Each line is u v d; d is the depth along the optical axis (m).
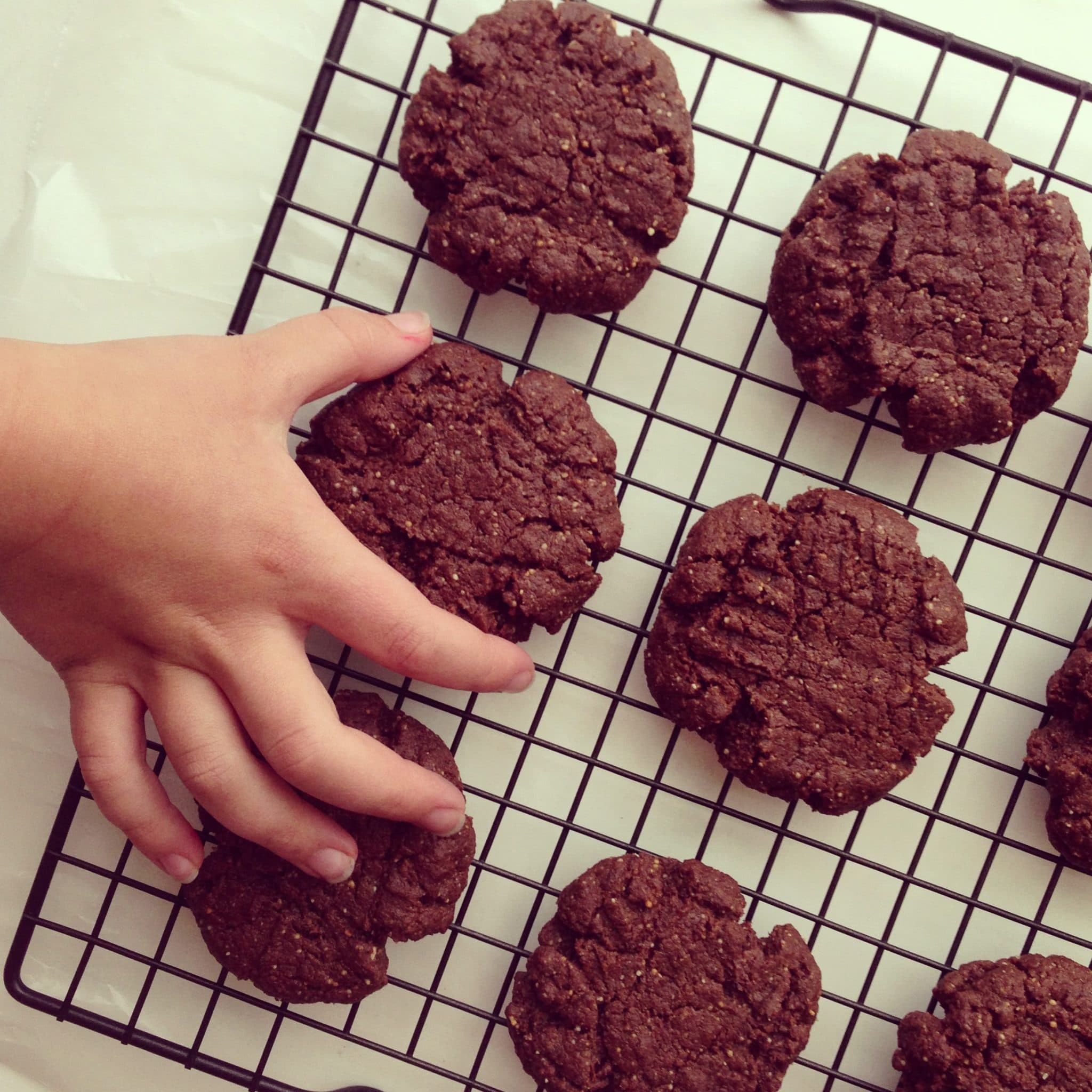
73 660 0.30
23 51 0.34
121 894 0.34
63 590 0.29
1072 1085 0.31
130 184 0.34
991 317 0.32
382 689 0.34
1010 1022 0.32
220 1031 0.34
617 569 0.34
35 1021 0.34
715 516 0.32
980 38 0.34
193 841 0.31
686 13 0.34
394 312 0.34
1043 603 0.35
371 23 0.34
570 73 0.31
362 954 0.31
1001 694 0.34
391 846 0.32
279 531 0.29
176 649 0.29
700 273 0.34
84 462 0.28
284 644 0.30
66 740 0.34
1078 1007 0.32
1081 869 0.33
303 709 0.29
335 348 0.30
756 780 0.32
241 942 0.32
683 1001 0.32
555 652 0.34
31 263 0.34
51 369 0.28
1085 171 0.34
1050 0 0.34
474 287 0.32
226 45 0.34
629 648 0.34
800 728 0.32
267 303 0.34
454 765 0.32
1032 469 0.34
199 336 0.30
